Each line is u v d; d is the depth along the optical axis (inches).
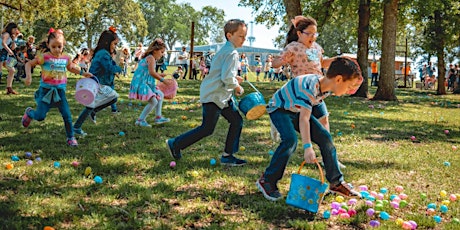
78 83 250.7
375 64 1278.3
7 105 369.1
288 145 159.5
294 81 157.9
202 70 1048.8
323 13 784.3
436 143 297.1
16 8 1032.2
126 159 209.2
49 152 216.7
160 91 308.8
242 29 196.1
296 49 211.6
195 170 196.5
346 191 161.6
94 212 141.0
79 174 181.2
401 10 855.7
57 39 228.8
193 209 149.6
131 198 156.8
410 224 140.6
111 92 289.6
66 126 233.1
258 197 164.6
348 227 141.2
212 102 197.2
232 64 193.0
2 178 171.9
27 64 226.4
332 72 150.3
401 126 371.9
